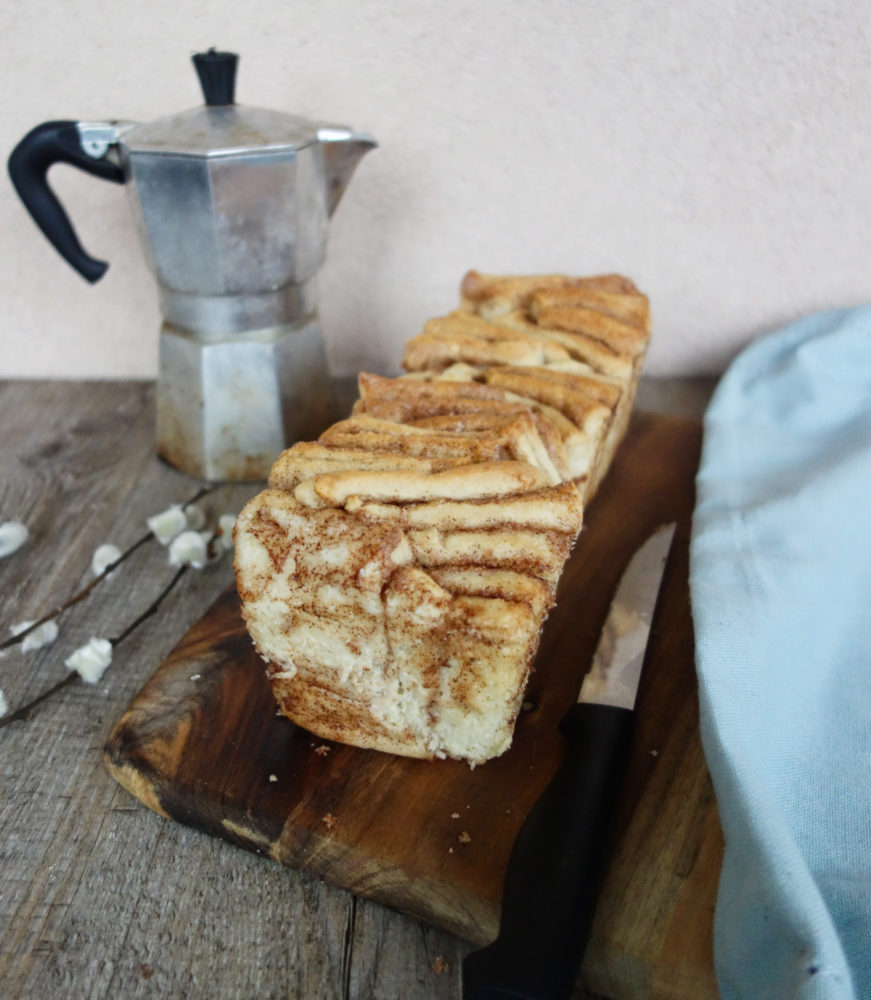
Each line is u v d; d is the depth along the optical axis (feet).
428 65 1.57
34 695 1.10
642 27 1.49
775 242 1.65
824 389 1.43
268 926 0.85
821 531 1.13
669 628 1.13
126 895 0.87
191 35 1.54
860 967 0.74
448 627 0.85
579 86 1.56
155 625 1.21
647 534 1.32
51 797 0.97
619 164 1.62
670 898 0.80
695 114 1.55
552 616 1.15
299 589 0.89
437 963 0.81
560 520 0.90
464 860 0.84
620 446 1.56
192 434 1.50
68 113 1.61
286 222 1.33
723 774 0.81
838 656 1.01
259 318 1.41
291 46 1.56
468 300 1.55
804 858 0.81
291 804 0.90
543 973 0.68
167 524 1.36
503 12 1.51
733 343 1.77
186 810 0.92
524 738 0.98
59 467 1.58
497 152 1.63
